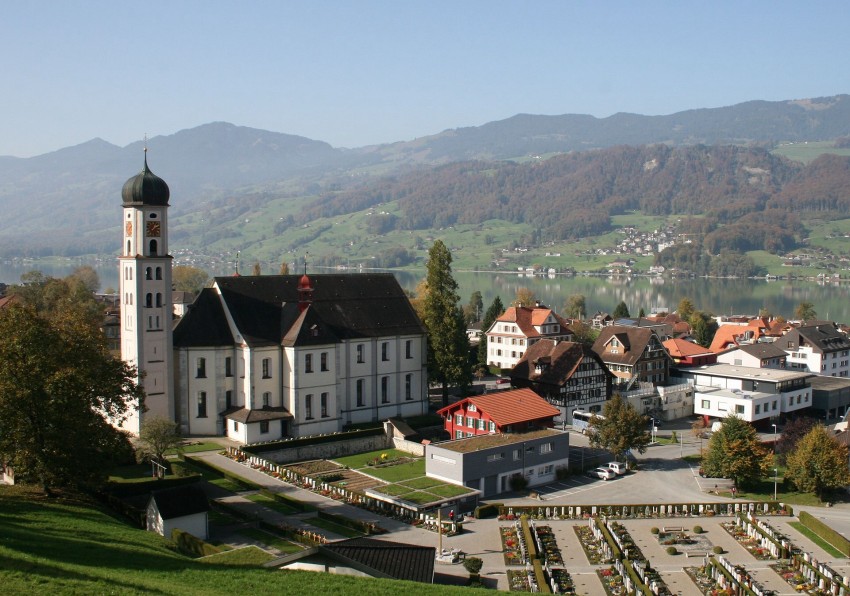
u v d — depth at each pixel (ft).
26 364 291.58
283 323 466.70
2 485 327.06
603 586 284.82
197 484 369.30
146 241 426.10
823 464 388.37
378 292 523.70
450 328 524.11
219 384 450.71
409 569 244.22
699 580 293.02
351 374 485.97
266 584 215.72
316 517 338.75
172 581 210.79
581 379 529.45
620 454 437.17
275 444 422.41
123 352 435.12
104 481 315.58
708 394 549.95
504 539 326.24
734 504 372.99
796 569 303.68
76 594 184.24
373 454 444.96
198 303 460.14
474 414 437.58
